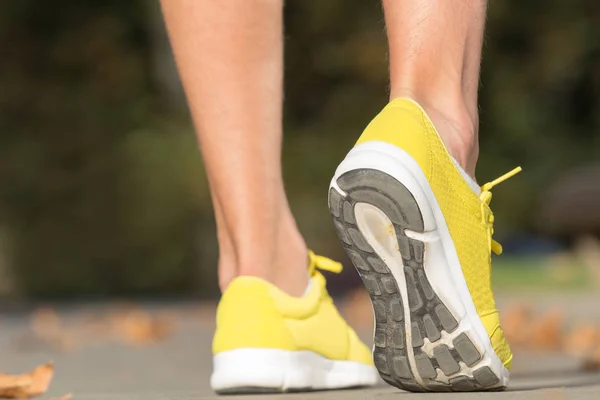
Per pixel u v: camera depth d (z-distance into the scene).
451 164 3.53
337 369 4.19
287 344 3.97
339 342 4.20
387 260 3.47
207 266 21.25
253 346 3.91
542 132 28.56
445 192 3.48
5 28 23.91
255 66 3.99
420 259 3.44
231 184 4.00
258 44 3.98
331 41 25.19
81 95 23.58
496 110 27.77
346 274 19.19
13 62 23.88
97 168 22.41
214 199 4.11
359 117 24.72
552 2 27.97
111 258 21.94
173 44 4.05
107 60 24.00
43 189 22.17
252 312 3.93
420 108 3.51
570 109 29.94
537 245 26.38
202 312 13.14
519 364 6.64
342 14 25.05
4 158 22.48
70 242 22.02
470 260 3.56
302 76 25.30
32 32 24.05
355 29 25.12
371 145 3.38
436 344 3.51
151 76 23.98
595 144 29.42
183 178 21.45
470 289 3.55
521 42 28.14
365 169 3.35
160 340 9.16
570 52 27.94
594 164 28.58
